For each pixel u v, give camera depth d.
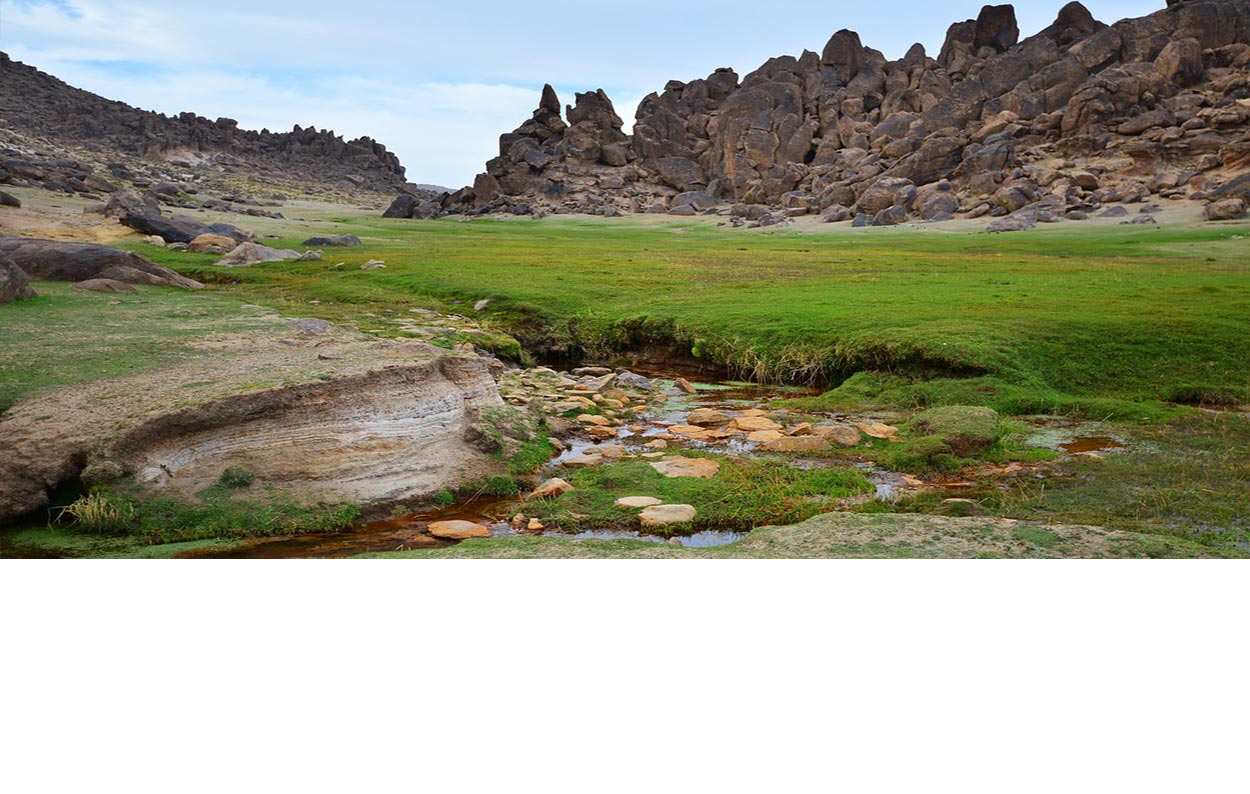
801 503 11.89
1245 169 84.31
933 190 96.88
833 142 123.81
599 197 130.62
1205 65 108.44
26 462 10.80
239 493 11.18
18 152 117.75
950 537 9.29
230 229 51.03
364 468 11.99
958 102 114.25
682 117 147.25
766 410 17.70
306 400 12.15
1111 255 52.59
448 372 14.35
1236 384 17.81
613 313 27.31
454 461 12.95
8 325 18.72
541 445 14.47
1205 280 33.00
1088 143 97.62
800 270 40.44
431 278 35.03
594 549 9.04
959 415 14.77
